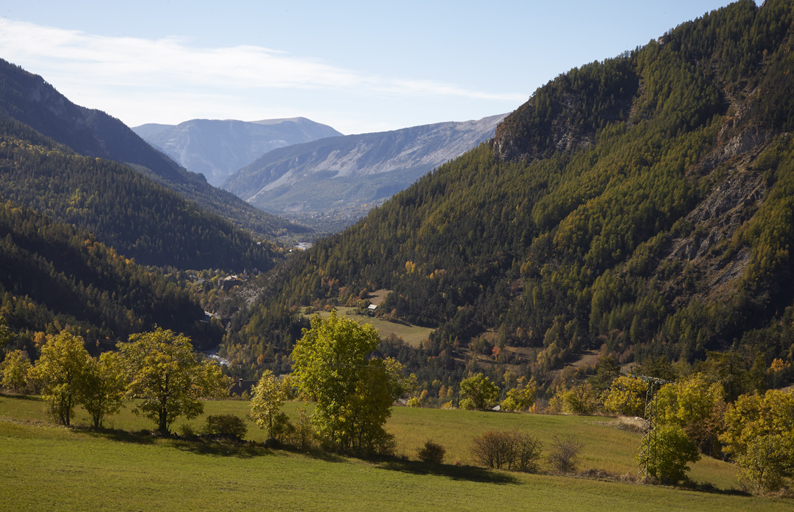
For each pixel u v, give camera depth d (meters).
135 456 48.62
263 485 44.41
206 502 37.84
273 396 61.06
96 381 59.16
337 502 41.84
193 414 59.47
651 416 73.38
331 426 58.12
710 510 52.34
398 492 47.06
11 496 33.62
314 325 63.34
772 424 75.88
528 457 65.00
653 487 59.78
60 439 51.09
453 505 44.38
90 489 37.19
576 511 46.03
